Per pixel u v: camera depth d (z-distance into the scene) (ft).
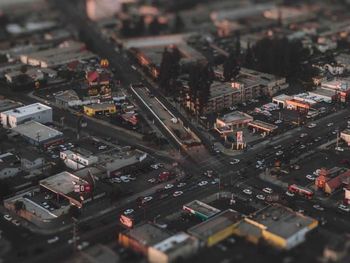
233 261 354.74
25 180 474.49
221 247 372.17
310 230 385.70
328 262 349.82
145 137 545.03
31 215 424.87
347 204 434.30
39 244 391.45
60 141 541.75
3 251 383.86
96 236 399.24
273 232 375.66
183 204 438.81
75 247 386.11
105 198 444.55
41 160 500.33
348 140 533.14
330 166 490.08
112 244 386.73
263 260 355.77
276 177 474.90
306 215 413.39
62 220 419.74
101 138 553.64
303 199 442.50
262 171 485.97
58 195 443.32
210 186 464.65
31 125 566.36
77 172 471.62
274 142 538.88
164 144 538.88
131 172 484.33
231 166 496.23
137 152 508.94
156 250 358.84
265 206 428.56
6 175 479.82
